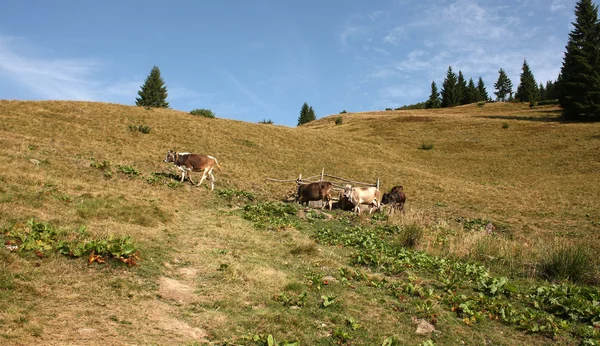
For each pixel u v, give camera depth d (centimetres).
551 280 1049
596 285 1025
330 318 688
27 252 744
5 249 737
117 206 1282
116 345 500
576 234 1856
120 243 864
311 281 870
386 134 6166
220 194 1959
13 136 2327
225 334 590
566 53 7500
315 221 1645
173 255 939
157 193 1681
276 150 3841
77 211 1122
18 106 3397
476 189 3328
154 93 7006
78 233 902
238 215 1570
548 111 7512
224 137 3853
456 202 2805
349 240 1317
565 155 4553
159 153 2906
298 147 4153
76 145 2534
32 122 2941
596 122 6025
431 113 8806
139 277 762
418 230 1362
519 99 11231
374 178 3438
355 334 639
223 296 736
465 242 1291
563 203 2753
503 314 760
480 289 909
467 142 5466
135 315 603
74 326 534
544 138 5347
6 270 657
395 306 772
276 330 618
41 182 1353
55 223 972
